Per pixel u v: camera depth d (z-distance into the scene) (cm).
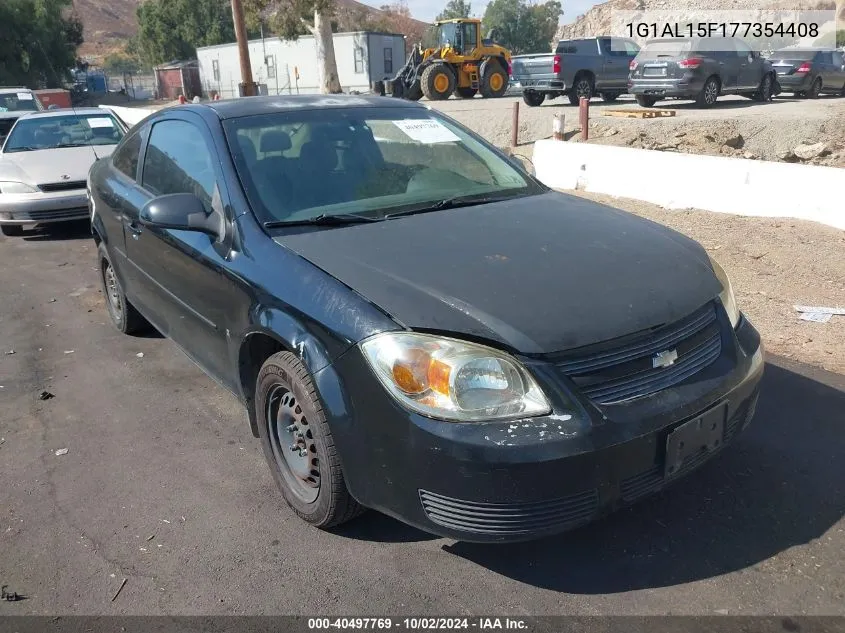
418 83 2336
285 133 371
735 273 642
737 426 297
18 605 272
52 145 962
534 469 239
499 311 257
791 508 314
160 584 281
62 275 732
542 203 367
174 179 400
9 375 482
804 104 1833
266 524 316
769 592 267
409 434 249
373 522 315
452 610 263
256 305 305
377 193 356
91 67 8331
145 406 432
